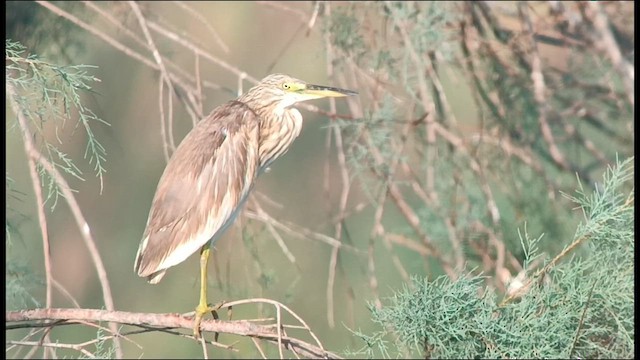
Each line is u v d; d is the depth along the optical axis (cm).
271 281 1138
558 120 1296
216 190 878
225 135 906
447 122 1243
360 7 1183
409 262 1467
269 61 1520
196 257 1509
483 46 1227
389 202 1527
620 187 1163
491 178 1270
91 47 1405
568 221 1227
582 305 785
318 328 1467
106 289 845
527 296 795
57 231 1499
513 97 1262
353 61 1175
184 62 1453
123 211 1566
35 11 1270
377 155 1148
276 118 970
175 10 1427
